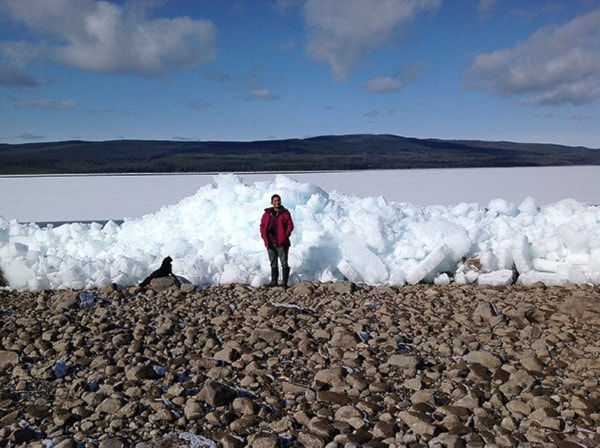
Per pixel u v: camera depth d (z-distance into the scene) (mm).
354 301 7320
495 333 5938
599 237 8914
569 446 3752
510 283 8500
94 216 23047
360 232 9477
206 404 4430
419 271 8570
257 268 8977
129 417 4270
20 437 3949
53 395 4680
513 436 3916
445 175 52781
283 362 5270
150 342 5785
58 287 8336
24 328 6289
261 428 4117
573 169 66062
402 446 3793
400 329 6109
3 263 8609
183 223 10758
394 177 49281
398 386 4734
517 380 4719
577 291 7641
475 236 9922
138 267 8547
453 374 4883
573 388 4598
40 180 48469
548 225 10977
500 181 42938
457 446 3750
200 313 6793
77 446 3857
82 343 5746
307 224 9758
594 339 5637
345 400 4488
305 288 7766
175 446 3840
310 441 3879
